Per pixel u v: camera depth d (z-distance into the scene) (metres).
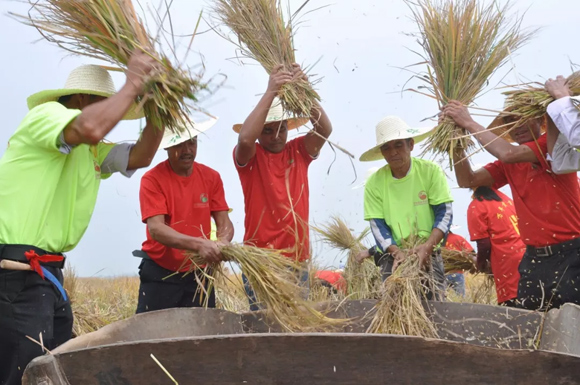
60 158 3.21
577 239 4.49
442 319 3.75
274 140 4.83
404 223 5.12
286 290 3.82
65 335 3.39
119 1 3.21
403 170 5.21
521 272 4.76
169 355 2.34
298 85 4.37
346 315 4.00
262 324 3.72
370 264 6.64
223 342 2.33
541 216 4.57
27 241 3.10
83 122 2.98
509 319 3.44
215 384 2.34
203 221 4.70
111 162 3.76
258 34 4.44
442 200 5.03
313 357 2.33
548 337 3.23
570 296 4.48
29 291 3.07
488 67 4.44
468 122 4.36
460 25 4.48
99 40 3.22
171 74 3.22
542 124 4.80
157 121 3.40
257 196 4.82
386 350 2.32
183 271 4.70
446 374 2.31
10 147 3.19
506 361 2.29
